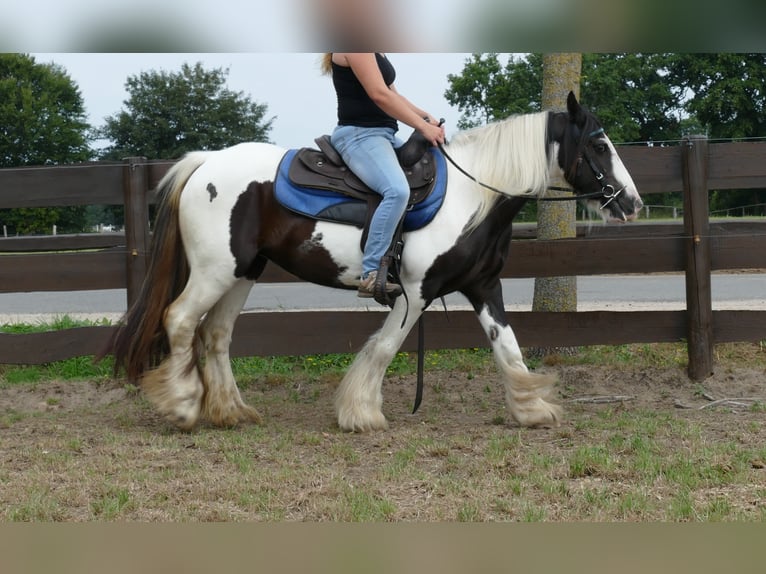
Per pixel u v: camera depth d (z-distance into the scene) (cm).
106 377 677
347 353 669
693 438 480
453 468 430
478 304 530
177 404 514
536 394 525
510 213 510
